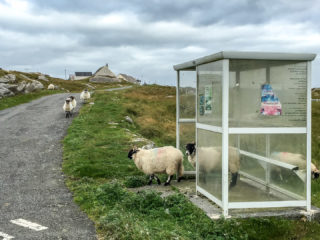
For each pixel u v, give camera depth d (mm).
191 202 4914
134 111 16516
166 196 5133
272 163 4707
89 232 3773
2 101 19891
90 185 5746
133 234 3516
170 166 5844
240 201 4543
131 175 6586
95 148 8539
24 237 3633
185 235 3732
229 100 4398
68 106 14211
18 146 9133
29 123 12930
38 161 7586
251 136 4641
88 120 12961
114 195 5016
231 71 4410
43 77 47438
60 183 5949
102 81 64500
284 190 4703
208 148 4957
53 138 10156
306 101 4625
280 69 4551
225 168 4398
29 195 5223
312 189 6684
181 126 6719
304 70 4602
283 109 4578
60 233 3740
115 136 10086
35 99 22812
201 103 5199
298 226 4324
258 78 4504
